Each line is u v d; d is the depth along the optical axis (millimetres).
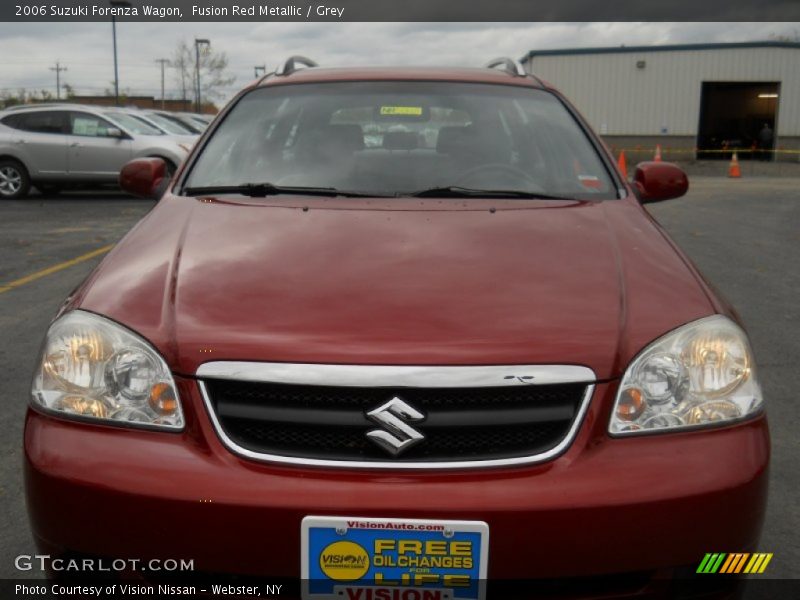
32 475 1896
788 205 13086
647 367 1901
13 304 5898
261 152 3133
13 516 2834
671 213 11828
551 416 1844
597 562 1771
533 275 2139
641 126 32844
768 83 34219
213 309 1997
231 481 1788
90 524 1835
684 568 1834
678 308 2037
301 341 1874
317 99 3400
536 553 1756
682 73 32375
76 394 1932
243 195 2879
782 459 3334
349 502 1754
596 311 1993
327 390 1837
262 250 2283
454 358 1836
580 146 3215
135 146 13680
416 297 2008
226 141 3213
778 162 32375
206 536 1781
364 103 3355
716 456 1843
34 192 15547
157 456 1834
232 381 1871
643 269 2217
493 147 3160
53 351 1993
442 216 2576
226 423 1863
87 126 13844
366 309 1963
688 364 1927
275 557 1777
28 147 13820
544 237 2404
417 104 3342
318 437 1839
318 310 1967
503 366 1837
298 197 2850
